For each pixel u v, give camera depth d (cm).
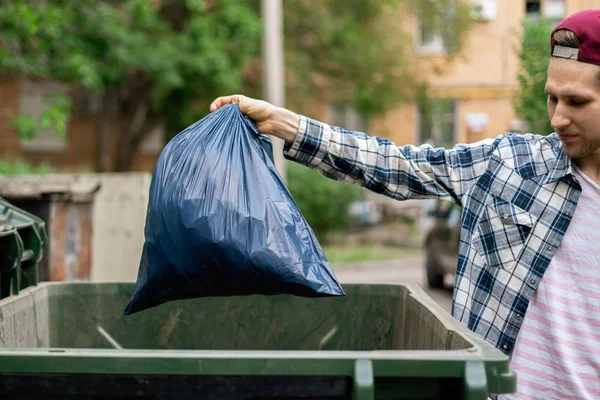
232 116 246
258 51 1662
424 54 2069
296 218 229
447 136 2394
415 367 168
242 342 297
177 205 221
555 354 221
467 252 241
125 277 718
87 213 596
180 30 1551
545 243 227
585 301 221
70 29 1284
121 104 1864
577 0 2191
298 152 255
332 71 1883
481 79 2309
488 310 232
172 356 168
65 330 293
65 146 2152
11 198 559
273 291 225
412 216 2042
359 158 253
